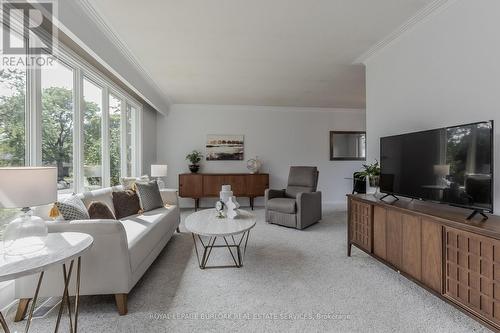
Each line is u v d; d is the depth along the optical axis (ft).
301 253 9.53
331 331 5.15
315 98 17.90
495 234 4.51
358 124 21.48
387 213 7.44
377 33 8.80
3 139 6.44
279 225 13.60
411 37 8.51
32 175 4.45
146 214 10.00
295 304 6.11
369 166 10.00
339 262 8.68
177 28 8.41
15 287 5.56
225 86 15.02
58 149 8.52
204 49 10.01
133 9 7.31
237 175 18.28
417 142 7.11
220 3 7.08
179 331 5.15
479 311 4.83
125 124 13.88
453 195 5.94
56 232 5.60
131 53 10.31
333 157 21.13
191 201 19.49
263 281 7.28
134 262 6.41
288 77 13.44
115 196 9.86
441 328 5.23
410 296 6.47
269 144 20.39
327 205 19.97
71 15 6.65
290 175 15.42
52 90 8.20
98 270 5.74
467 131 5.62
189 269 8.12
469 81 6.56
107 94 11.75
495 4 5.93
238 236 11.67
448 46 7.14
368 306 6.03
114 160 12.96
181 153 19.48
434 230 5.83
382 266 8.34
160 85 14.76
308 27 8.41
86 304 6.15
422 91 8.07
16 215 6.55
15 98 6.76
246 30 8.57
